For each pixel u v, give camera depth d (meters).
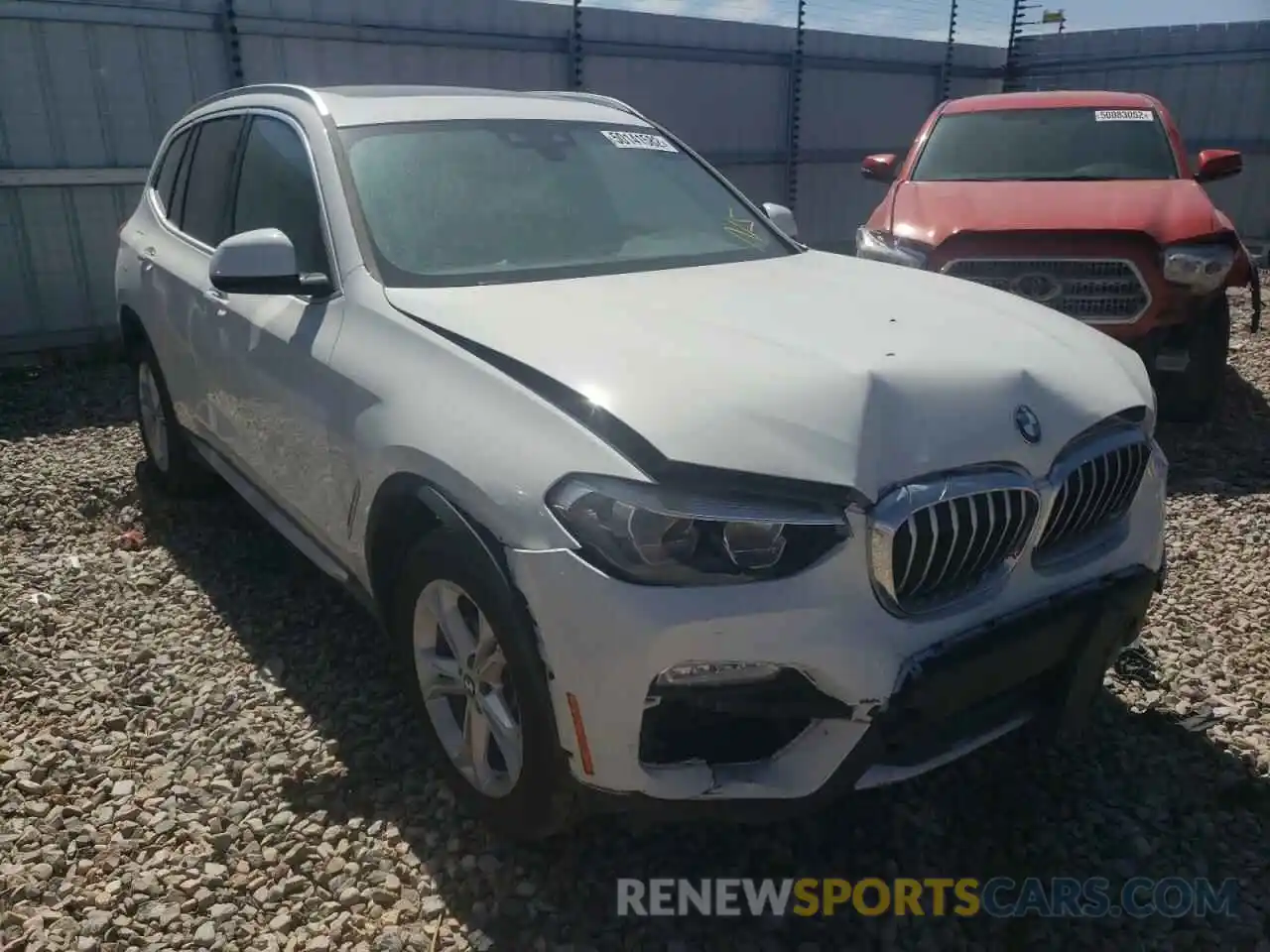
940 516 2.38
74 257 8.40
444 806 2.94
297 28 8.93
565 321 2.81
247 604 4.20
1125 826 2.88
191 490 5.22
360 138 3.56
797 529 2.28
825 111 13.54
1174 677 3.58
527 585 2.35
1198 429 6.28
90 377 7.96
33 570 4.55
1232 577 4.36
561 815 2.52
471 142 3.71
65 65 8.02
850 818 2.91
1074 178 6.66
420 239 3.31
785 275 3.46
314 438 3.22
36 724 3.38
